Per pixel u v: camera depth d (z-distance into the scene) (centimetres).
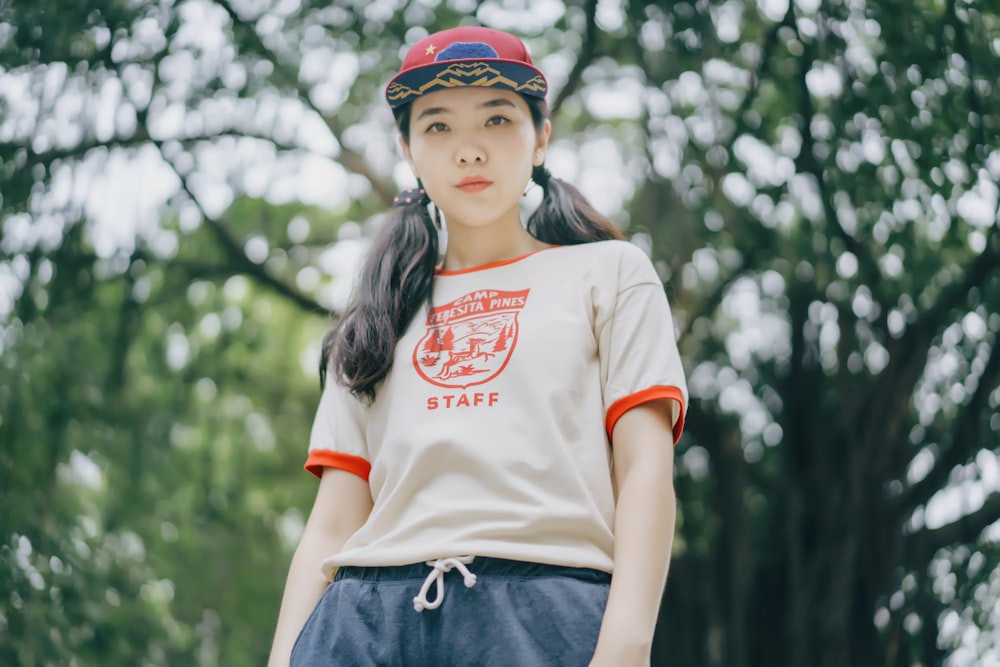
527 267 171
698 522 641
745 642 609
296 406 795
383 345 168
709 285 632
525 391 158
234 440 781
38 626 542
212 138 595
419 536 153
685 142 533
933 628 575
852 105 491
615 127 669
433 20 603
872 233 522
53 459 572
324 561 163
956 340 565
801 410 619
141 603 609
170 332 709
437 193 168
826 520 605
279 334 784
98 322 610
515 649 143
